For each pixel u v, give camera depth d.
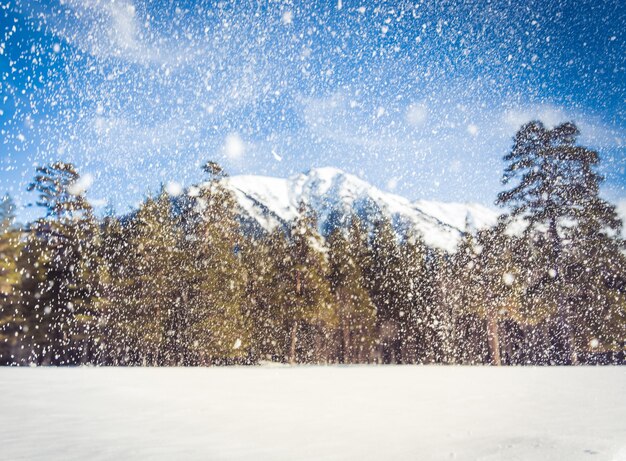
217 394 6.45
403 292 38.59
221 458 2.61
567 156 21.02
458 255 36.59
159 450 2.86
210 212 30.28
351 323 37.41
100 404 5.43
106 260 30.92
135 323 29.81
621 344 23.73
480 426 3.66
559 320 21.47
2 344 29.92
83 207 29.81
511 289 25.78
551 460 2.29
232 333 30.17
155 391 6.82
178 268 30.77
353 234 41.50
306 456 2.63
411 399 5.78
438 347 38.56
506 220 22.50
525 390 6.65
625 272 22.20
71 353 32.28
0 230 29.39
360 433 3.45
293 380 8.79
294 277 33.34
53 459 2.62
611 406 4.81
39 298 29.08
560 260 20.75
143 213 31.38
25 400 5.81
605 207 20.50
